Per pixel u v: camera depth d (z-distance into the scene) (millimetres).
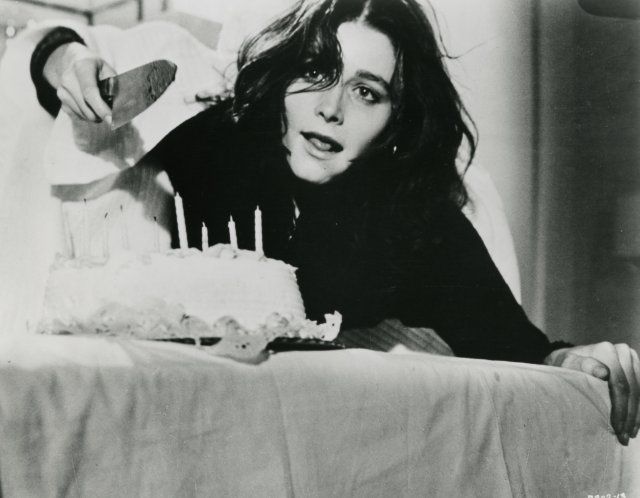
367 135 1663
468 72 1805
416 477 975
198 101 1507
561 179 1945
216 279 941
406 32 1697
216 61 1526
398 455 957
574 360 1756
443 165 1771
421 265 1738
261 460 812
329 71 1614
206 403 792
